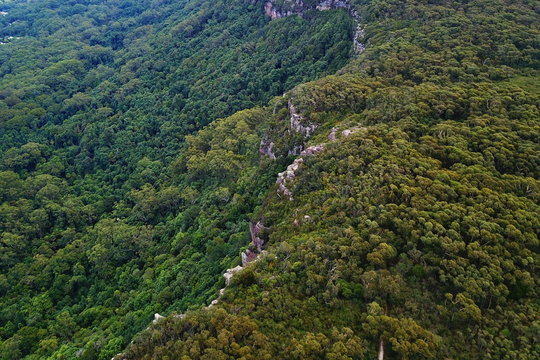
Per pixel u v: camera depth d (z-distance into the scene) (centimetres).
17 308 8206
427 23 10119
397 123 6619
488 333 3909
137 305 7025
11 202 11069
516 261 4369
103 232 9475
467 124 6475
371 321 3931
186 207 9819
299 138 7844
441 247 4431
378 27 10738
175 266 7406
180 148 12675
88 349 6169
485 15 9950
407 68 8538
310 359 3706
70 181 12562
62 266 8950
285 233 5600
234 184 9300
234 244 6969
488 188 5109
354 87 8106
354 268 4419
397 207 4884
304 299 4331
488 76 7850
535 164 5544
